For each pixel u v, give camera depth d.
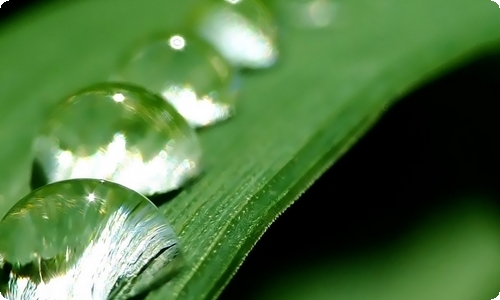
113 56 0.06
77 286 0.05
